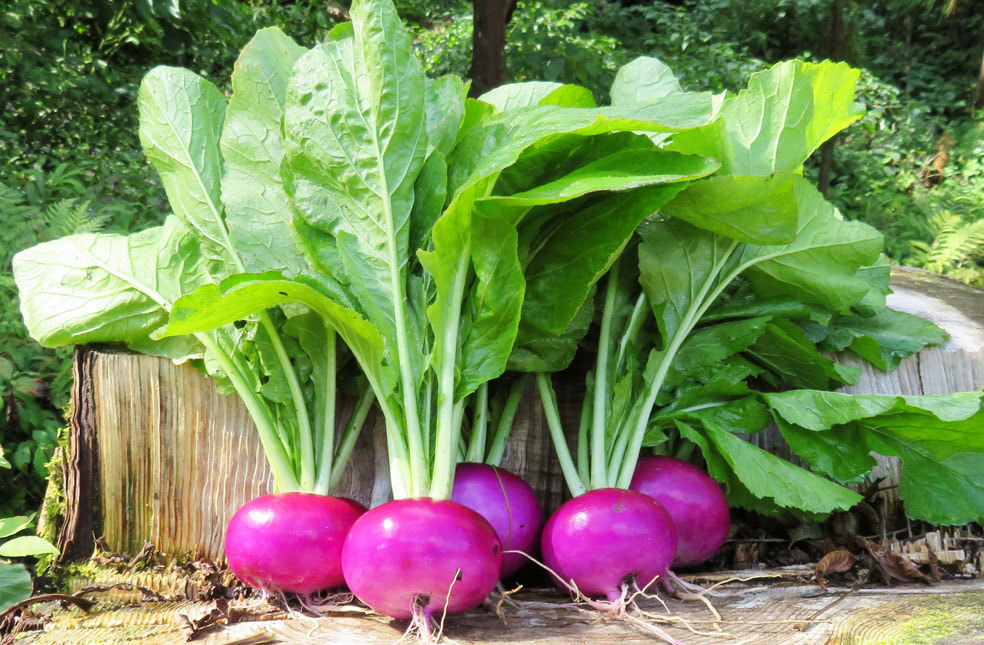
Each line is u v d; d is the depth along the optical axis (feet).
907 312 3.81
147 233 3.43
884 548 3.16
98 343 3.42
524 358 3.22
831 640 2.70
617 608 2.87
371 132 3.03
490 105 3.25
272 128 3.19
